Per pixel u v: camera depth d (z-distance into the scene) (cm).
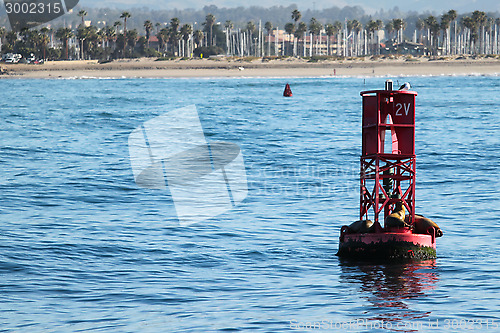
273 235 5503
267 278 4278
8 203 6788
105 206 6688
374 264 4616
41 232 5497
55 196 7206
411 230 4803
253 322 3394
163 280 4206
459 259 4722
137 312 3559
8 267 4428
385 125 4703
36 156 10656
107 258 4747
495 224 5847
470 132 14075
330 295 3884
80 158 10375
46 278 4206
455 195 7256
